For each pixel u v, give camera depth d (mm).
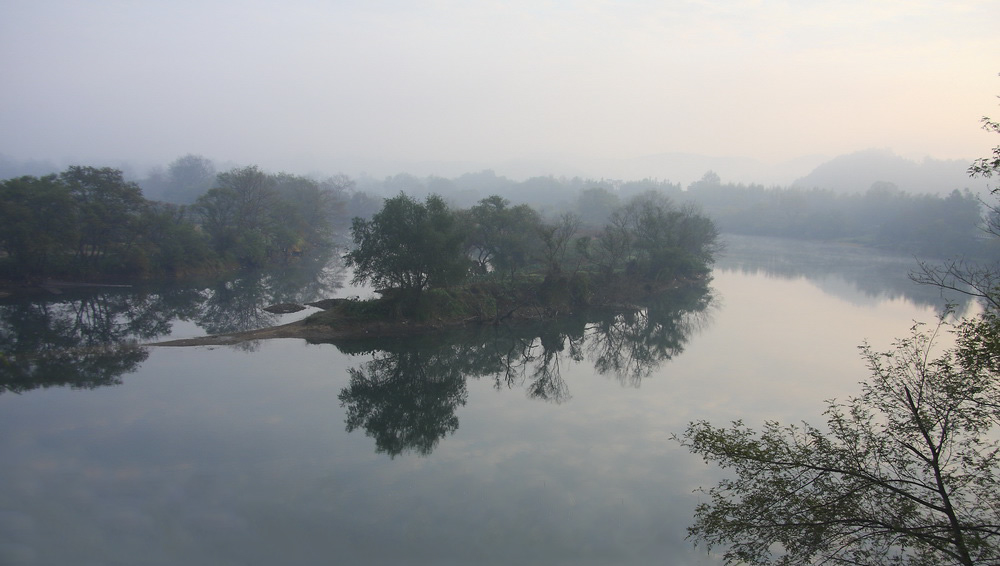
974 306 72188
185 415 31203
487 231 68438
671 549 19766
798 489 12906
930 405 12492
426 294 55281
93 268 76688
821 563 13281
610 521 21531
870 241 163875
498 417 32781
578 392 37531
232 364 41500
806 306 71438
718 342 51750
